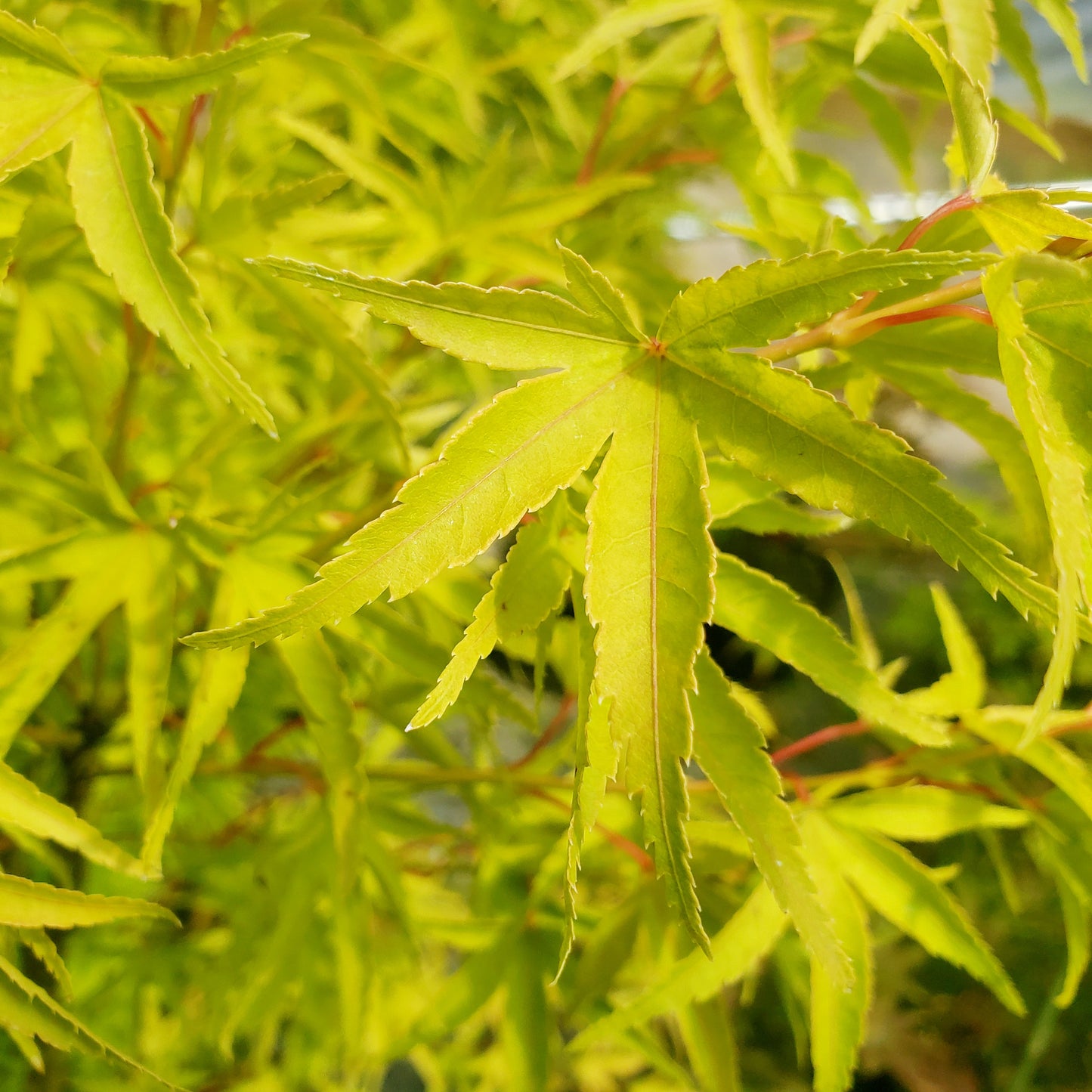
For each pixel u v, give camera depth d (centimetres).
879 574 106
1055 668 23
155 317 26
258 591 29
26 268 30
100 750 36
